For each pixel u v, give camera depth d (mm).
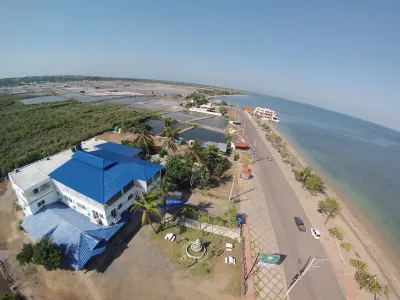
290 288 36219
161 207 50438
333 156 124312
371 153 146000
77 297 33812
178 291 35594
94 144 68625
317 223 55688
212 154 70875
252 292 36375
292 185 74000
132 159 56594
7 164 69688
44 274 36812
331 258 44812
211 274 38750
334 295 37125
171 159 66500
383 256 49781
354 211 68188
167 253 42062
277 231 50938
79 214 45188
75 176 44969
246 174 73938
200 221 49031
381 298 37719
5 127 109062
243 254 43000
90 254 37406
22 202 45281
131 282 36469
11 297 31656
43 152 80812
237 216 52875
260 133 140000
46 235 40062
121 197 45688
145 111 167000
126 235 45344
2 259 39094
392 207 74750
